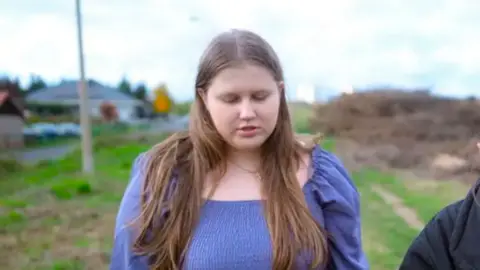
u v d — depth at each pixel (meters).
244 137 1.55
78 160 21.73
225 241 1.57
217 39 1.59
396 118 21.02
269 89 1.54
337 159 1.82
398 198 10.58
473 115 19.61
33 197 11.55
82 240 7.80
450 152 15.20
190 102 1.74
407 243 6.96
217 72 1.53
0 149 31.72
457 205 1.73
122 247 1.68
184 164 1.70
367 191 11.50
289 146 1.69
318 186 1.68
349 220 1.68
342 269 1.66
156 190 1.66
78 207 10.43
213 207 1.64
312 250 1.58
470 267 1.60
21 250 7.21
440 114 20.25
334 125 23.05
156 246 1.62
